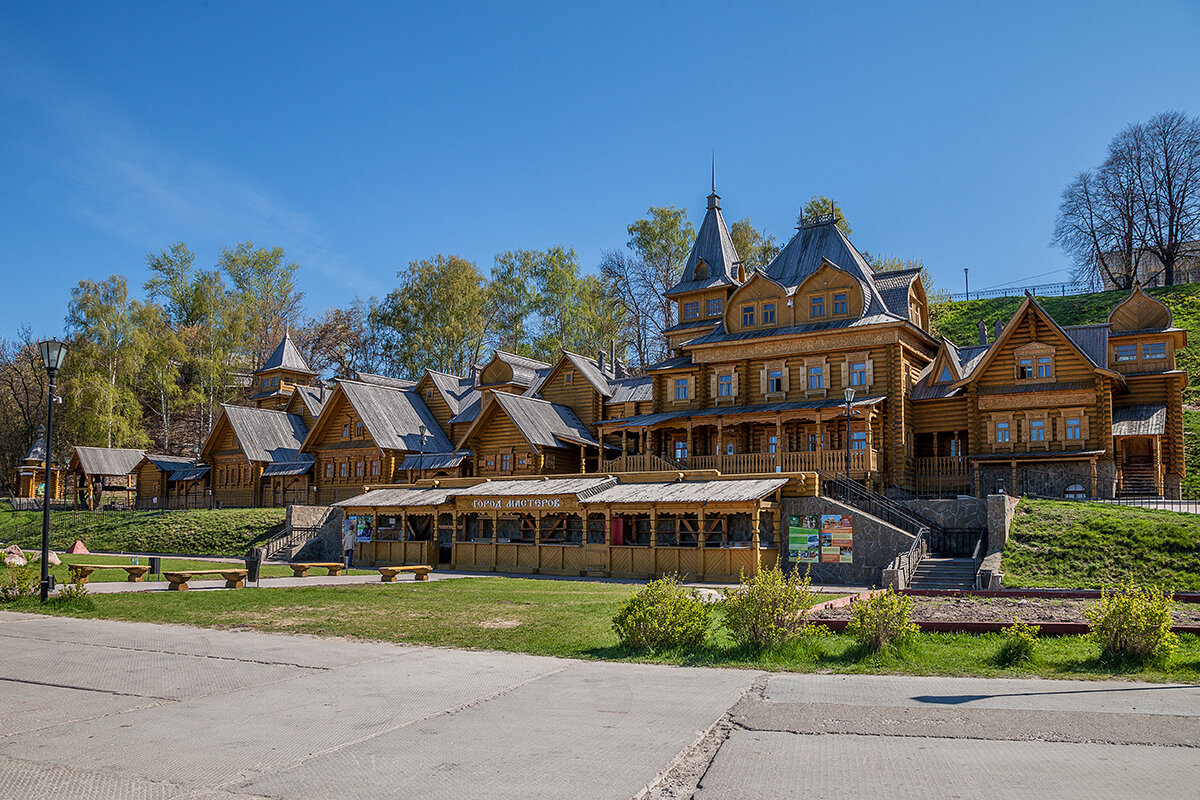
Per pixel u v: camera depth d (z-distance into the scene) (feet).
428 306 273.13
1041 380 130.52
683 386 160.76
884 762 27.68
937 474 135.13
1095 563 83.56
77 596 71.46
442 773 27.22
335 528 152.35
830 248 155.84
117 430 245.65
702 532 103.91
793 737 30.91
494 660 48.01
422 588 85.71
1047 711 34.09
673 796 25.25
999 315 256.93
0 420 286.46
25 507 232.12
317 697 38.32
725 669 44.52
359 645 53.62
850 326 138.00
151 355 263.90
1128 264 265.54
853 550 99.76
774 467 131.64
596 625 59.11
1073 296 260.01
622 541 111.45
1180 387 131.75
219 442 215.31
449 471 179.73
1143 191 260.62
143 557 137.49
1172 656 44.09
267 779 26.71
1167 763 26.96
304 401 222.48
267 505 204.95
